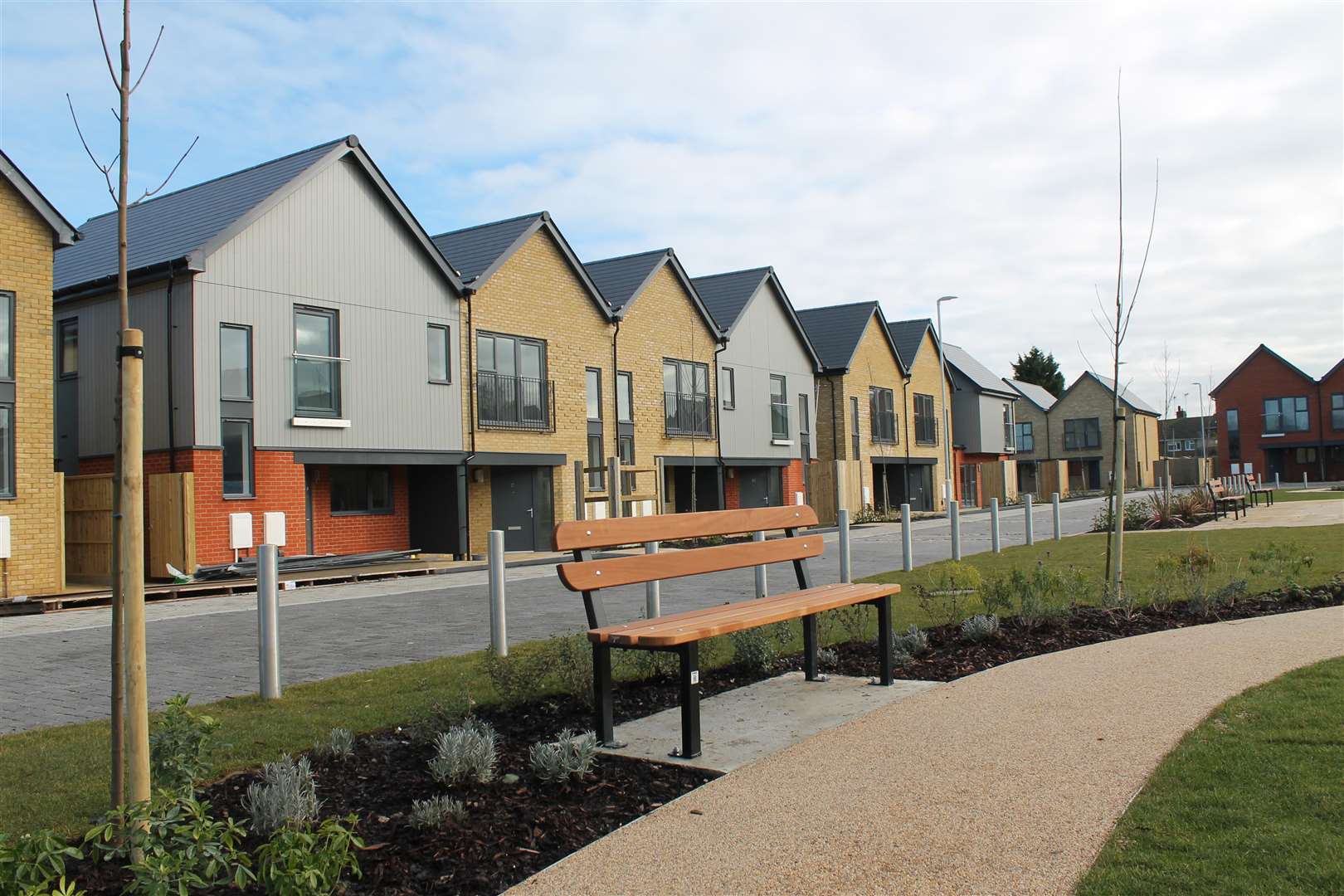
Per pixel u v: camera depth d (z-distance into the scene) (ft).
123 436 12.23
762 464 109.09
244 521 57.72
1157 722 17.97
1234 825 12.87
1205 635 26.32
